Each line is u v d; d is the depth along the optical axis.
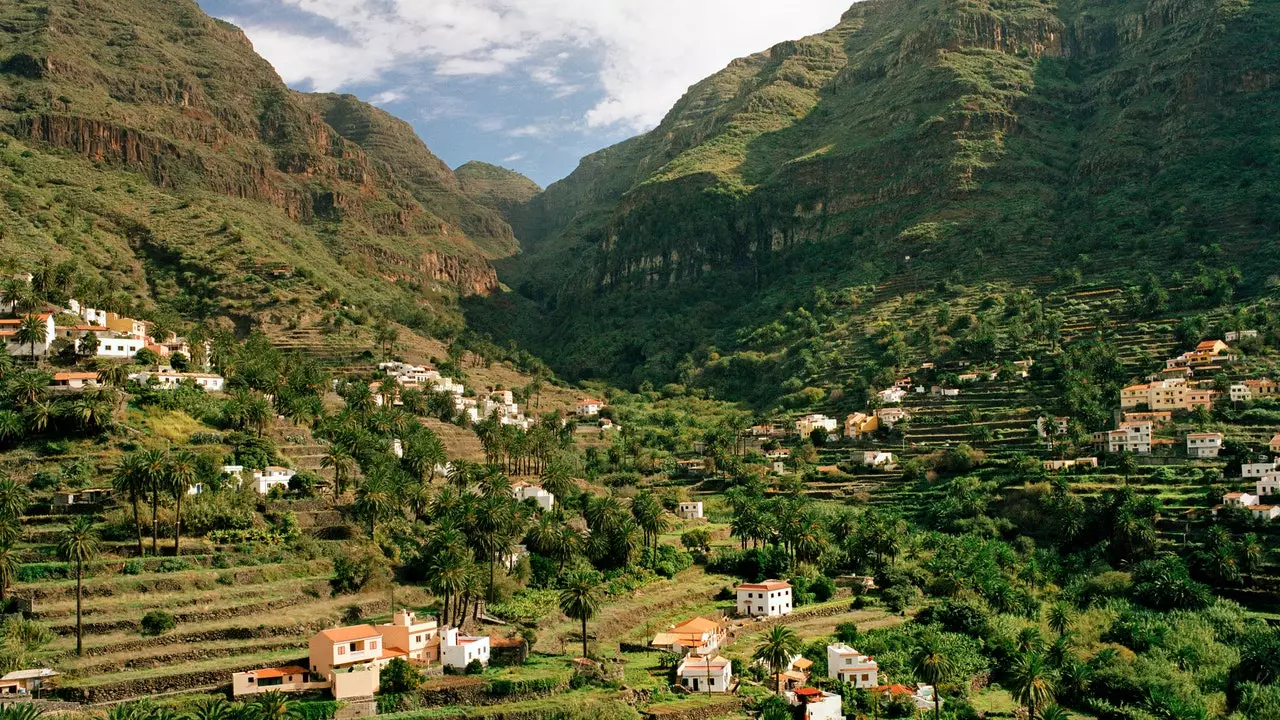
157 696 118.75
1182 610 174.75
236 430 192.62
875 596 185.25
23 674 116.12
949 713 139.25
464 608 147.75
